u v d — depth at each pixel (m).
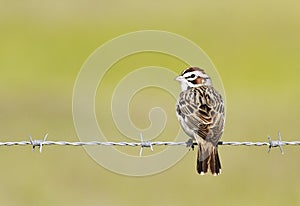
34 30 31.36
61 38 30.66
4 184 15.52
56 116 20.39
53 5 34.25
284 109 21.19
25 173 16.09
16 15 32.88
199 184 15.68
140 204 14.82
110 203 14.79
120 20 32.84
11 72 26.41
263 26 31.91
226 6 34.41
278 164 16.66
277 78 26.28
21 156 17.14
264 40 30.36
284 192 15.42
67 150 17.59
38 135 18.70
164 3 34.97
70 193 15.20
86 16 33.12
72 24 32.19
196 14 33.56
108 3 34.59
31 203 14.78
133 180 15.72
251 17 33.03
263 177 16.05
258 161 16.77
